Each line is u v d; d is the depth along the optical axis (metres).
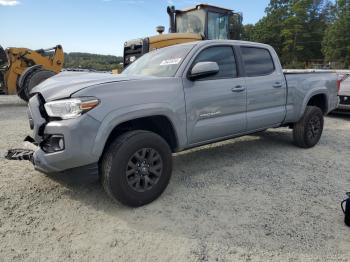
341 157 5.82
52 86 3.72
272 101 5.45
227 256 2.89
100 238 3.15
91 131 3.32
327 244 3.08
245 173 4.90
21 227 3.31
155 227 3.35
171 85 4.03
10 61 12.00
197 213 3.64
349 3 66.75
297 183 4.54
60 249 2.98
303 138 6.16
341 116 10.73
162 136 4.20
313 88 6.20
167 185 4.03
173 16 12.12
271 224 3.42
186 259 2.85
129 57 11.28
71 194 4.06
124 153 3.52
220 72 4.73
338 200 4.02
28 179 4.49
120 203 3.66
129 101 3.59
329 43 66.62
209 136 4.55
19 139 6.54
